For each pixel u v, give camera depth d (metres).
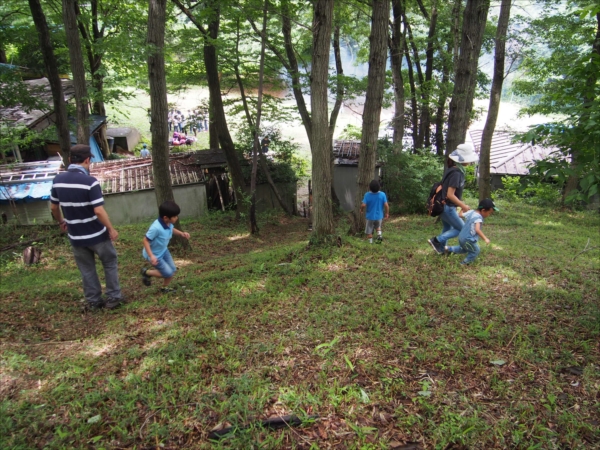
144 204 16.09
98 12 17.62
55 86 9.91
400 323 4.13
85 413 2.89
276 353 3.62
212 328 4.20
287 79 15.91
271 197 19.20
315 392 3.11
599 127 3.45
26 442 2.66
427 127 21.31
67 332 4.43
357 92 14.24
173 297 5.47
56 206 4.80
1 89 10.66
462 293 4.95
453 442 2.63
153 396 3.06
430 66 18.72
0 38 12.47
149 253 5.40
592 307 4.47
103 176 16.48
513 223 11.45
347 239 7.67
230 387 3.16
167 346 3.79
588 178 3.39
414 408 2.94
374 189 7.88
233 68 15.19
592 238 9.28
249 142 18.08
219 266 7.35
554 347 3.69
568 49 13.00
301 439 2.68
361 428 2.73
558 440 2.64
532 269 5.95
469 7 10.86
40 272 7.89
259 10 12.41
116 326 4.47
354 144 20.80
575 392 3.08
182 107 32.06
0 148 13.32
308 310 4.58
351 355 3.54
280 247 9.20
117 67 15.04
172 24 15.77
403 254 6.71
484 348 3.68
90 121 10.79
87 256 4.96
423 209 15.12
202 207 17.00
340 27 16.05
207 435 2.71
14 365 3.52
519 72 18.75
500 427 2.73
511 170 20.66
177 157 18.14
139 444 2.65
